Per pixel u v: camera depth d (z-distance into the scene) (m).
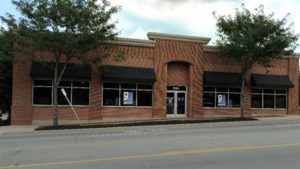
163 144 15.60
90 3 27.28
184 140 16.95
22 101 30.33
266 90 38.25
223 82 35.75
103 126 26.97
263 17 33.25
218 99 36.28
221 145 15.14
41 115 30.67
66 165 11.12
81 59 28.48
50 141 17.47
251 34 32.44
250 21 33.44
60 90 31.28
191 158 12.17
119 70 32.44
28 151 14.14
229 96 36.69
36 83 30.72
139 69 33.22
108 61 32.28
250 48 33.00
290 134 19.28
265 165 11.06
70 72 30.84
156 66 33.88
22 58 29.69
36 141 17.61
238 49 33.19
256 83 36.97
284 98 39.03
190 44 35.19
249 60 34.19
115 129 25.11
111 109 32.59
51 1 26.64
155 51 33.88
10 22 26.83
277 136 18.36
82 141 17.14
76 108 31.62
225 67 36.31
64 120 31.22
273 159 12.02
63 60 30.48
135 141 16.80
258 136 18.39
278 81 38.00
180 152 13.37
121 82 32.66
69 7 26.25
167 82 34.75
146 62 33.59
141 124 28.23
